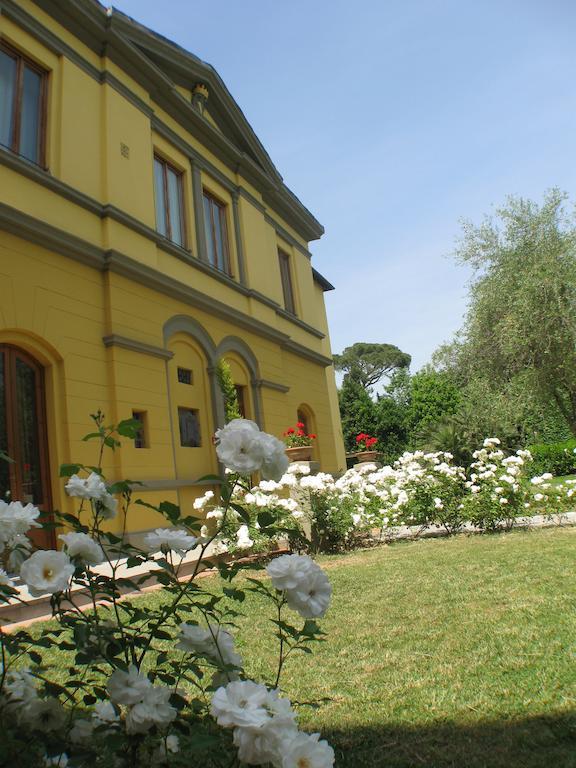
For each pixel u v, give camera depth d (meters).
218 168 12.97
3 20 7.89
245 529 6.52
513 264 17.08
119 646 1.55
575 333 15.87
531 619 3.94
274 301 14.06
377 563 6.84
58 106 8.55
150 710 1.38
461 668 3.17
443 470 9.36
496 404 17.41
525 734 2.39
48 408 7.59
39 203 7.81
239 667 1.63
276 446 1.56
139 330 9.12
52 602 1.67
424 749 2.35
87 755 1.43
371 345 56.44
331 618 4.44
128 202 9.44
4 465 6.94
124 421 1.87
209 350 11.06
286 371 14.62
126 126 9.76
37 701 1.57
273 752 1.13
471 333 17.91
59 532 7.16
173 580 1.71
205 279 11.39
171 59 11.31
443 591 5.02
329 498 8.53
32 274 7.48
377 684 3.05
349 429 37.62
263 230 14.53
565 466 22.53
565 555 6.19
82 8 8.93
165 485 8.75
